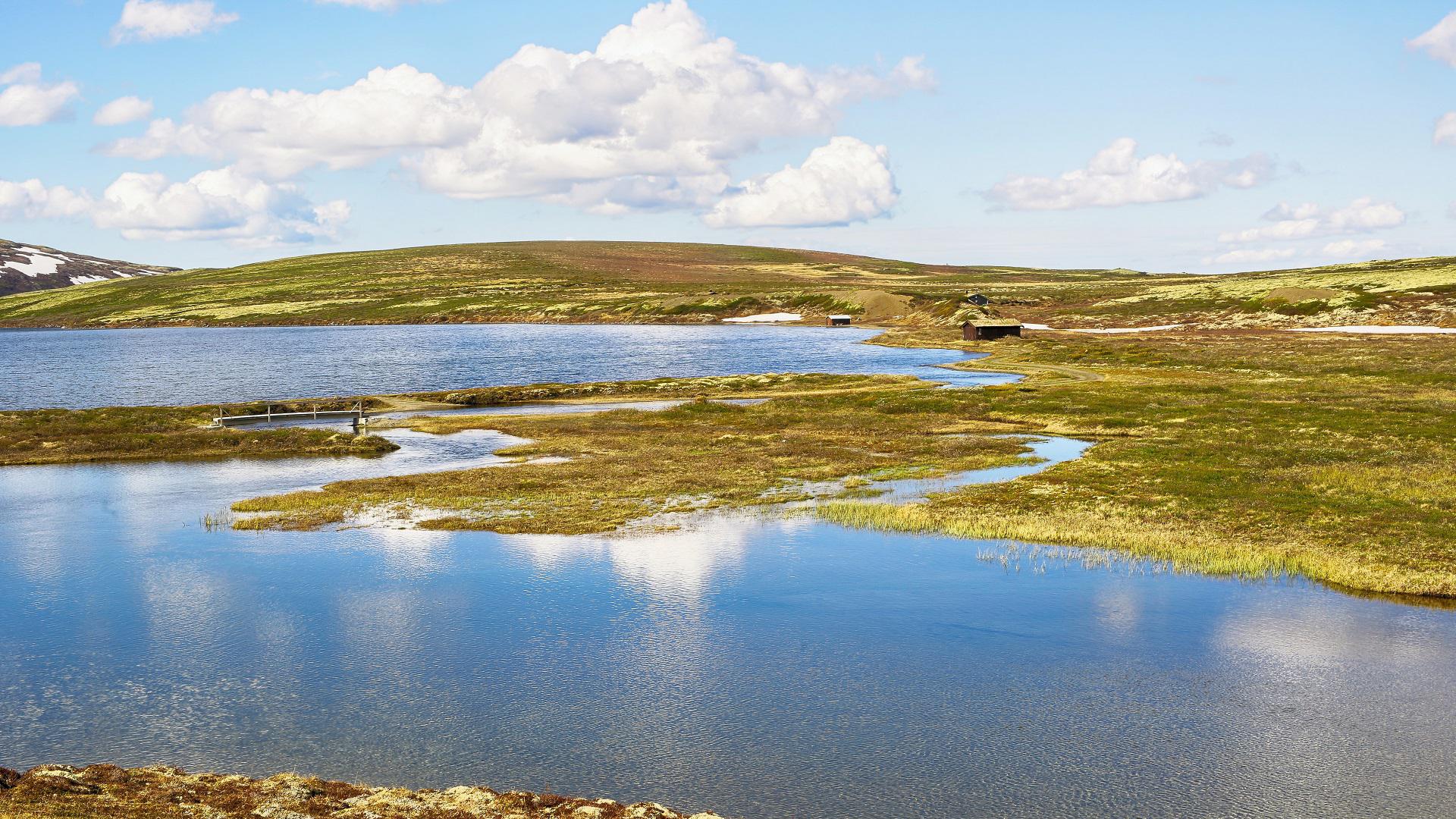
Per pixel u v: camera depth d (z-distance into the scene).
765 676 23.83
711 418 75.06
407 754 19.92
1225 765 19.30
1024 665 24.44
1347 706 21.89
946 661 24.78
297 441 63.62
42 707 22.23
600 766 19.41
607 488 47.19
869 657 25.02
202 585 31.50
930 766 19.36
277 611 28.86
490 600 29.75
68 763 19.52
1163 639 26.09
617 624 27.58
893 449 58.91
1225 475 46.53
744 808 17.83
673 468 52.75
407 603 29.55
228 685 23.42
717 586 31.05
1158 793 18.25
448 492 46.31
